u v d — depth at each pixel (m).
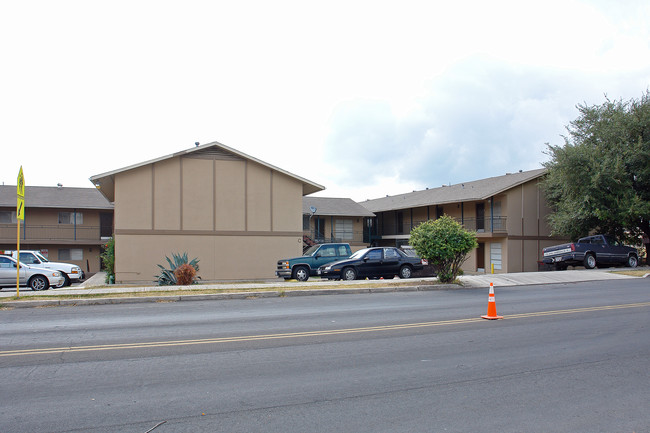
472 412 5.13
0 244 34.66
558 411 5.18
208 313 11.76
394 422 4.84
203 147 25.03
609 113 29.23
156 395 5.60
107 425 4.74
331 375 6.41
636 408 5.30
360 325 10.01
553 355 7.52
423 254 17.84
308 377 6.32
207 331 9.36
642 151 26.86
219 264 25.22
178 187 24.81
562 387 5.99
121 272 23.78
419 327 9.77
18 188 14.18
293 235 26.58
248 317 11.09
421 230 17.91
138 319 10.84
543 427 4.76
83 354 7.48
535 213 33.75
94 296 14.31
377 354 7.53
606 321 10.50
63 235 35.75
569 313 11.59
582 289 17.23
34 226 35.12
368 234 44.56
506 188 32.31
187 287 16.55
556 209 33.88
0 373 6.46
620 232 31.05
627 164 27.66
